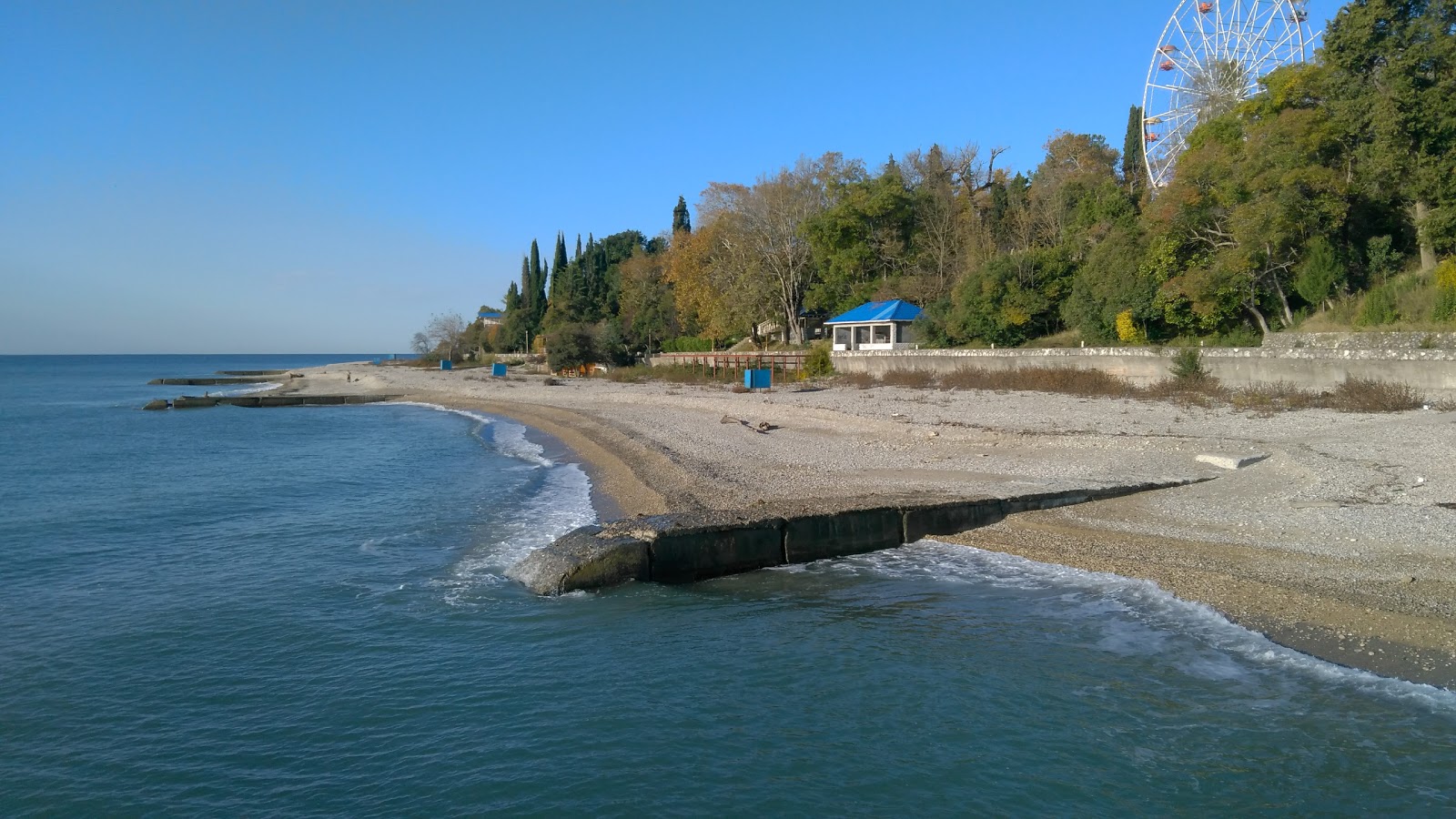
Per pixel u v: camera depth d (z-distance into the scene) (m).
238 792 7.98
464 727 9.11
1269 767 7.94
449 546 16.41
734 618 12.23
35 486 24.34
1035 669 10.16
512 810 7.61
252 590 13.84
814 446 25.98
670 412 39.59
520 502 20.62
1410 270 29.38
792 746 8.59
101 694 9.98
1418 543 13.33
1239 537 14.53
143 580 14.55
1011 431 25.36
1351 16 29.25
